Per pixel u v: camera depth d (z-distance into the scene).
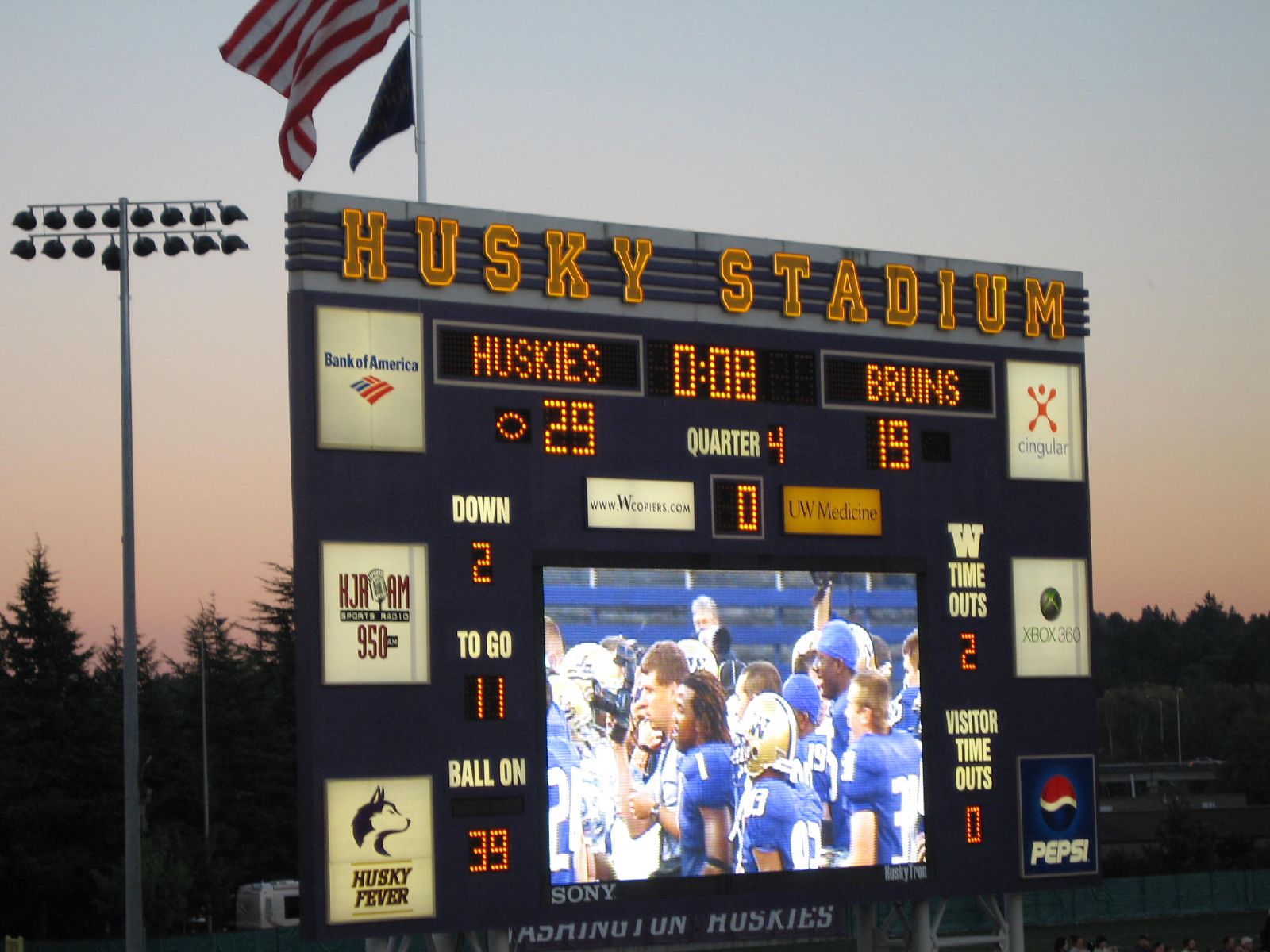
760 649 29.23
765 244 30.17
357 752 25.94
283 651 83.44
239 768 78.12
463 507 27.05
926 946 31.27
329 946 54.16
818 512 30.00
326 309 26.34
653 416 28.73
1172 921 64.62
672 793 28.23
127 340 31.16
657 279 29.05
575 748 27.52
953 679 30.95
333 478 26.14
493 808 26.83
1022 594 31.81
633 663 28.12
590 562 27.92
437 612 26.70
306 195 26.52
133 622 30.48
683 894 28.17
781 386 29.95
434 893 26.30
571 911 27.25
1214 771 125.69
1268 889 68.12
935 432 31.31
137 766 30.95
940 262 31.80
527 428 27.69
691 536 28.83
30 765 69.25
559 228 28.42
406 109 30.53
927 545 30.97
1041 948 56.38
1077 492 32.62
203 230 31.33
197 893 67.81
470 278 27.47
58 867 67.44
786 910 29.09
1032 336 32.44
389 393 26.69
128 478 30.83
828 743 29.66
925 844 30.39
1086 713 32.19
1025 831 31.33
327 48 28.23
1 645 71.75
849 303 30.69
